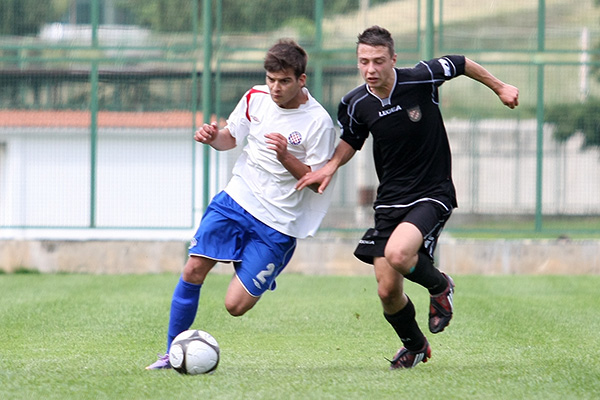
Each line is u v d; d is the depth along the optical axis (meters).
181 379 17.50
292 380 17.44
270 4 45.84
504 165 46.28
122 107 46.25
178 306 19.34
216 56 46.06
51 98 46.31
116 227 46.44
